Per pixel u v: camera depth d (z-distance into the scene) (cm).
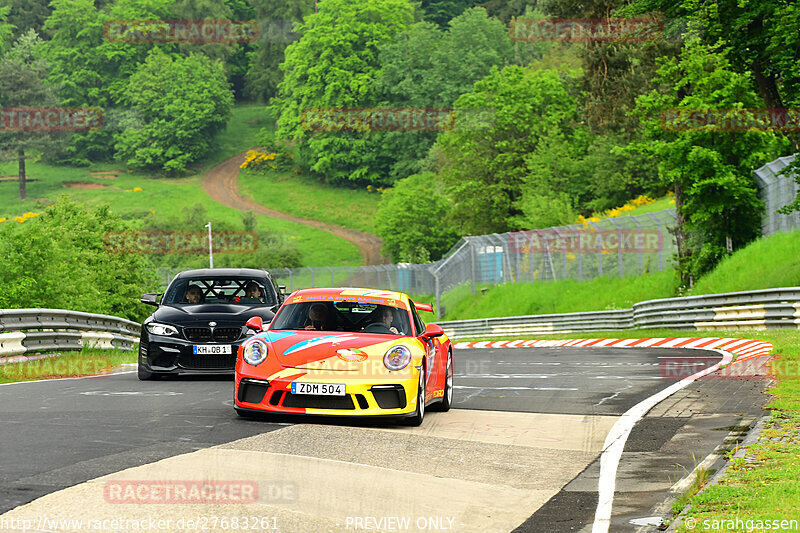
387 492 2522
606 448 3316
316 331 3944
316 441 3222
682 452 3181
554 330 16425
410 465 2916
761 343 8175
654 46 19200
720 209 13650
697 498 2300
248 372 3719
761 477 2517
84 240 19212
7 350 6569
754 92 13850
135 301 19312
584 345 11100
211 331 5503
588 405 4550
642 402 4522
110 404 4231
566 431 3694
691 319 11681
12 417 3738
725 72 13425
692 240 14950
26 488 2358
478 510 2384
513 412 4291
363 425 3688
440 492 2564
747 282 12594
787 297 9781
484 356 8981
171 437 3241
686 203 14175
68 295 15500
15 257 14750
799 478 2472
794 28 11338
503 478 2800
